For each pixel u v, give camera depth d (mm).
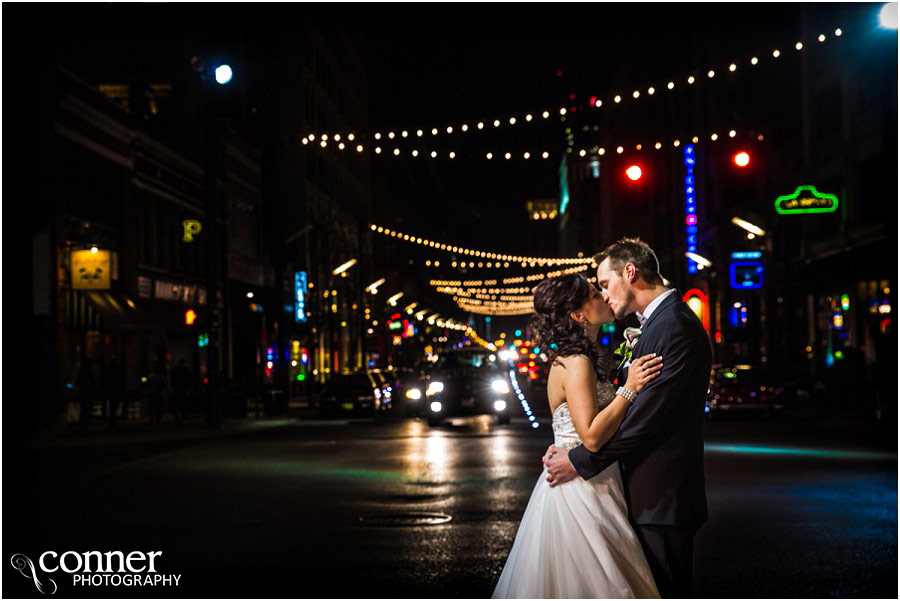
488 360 32312
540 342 5141
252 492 14969
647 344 5023
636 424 4863
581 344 5078
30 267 30359
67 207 34031
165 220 43812
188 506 13539
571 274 5199
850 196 38000
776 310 46844
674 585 4988
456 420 34688
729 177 52188
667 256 71812
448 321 145500
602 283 5219
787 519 11984
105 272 32781
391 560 9758
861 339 36812
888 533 11031
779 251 46469
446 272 163875
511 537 10953
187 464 19391
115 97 51906
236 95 62625
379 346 75750
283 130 62938
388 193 113500
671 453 4996
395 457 20438
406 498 14148
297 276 60719
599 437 4867
